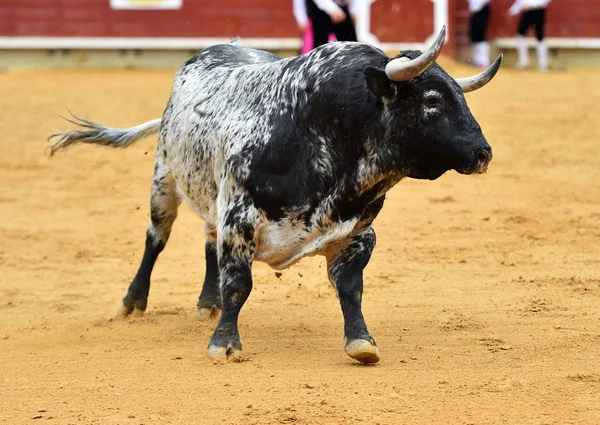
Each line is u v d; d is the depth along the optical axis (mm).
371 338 12453
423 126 11648
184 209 24688
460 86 12016
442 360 12641
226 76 13969
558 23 54500
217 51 15312
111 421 10555
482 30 52625
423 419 10352
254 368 12391
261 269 18969
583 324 14391
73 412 10906
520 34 53594
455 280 17562
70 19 53250
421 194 25812
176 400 11188
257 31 53406
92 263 20109
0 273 19297
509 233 21438
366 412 10578
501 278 17641
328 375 11984
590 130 34719
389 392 11250
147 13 53438
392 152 11875
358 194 12172
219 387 11602
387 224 22531
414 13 53531
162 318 15734
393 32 53562
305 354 13109
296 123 12273
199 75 14727
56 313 16328
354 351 12344
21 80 48469
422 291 16828
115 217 24312
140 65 54188
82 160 31609
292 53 53438
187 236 22109
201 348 13641
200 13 53438
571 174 28047
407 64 11359
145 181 28719
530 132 34594
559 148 31844
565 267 18391
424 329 14312
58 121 37062
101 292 17844
